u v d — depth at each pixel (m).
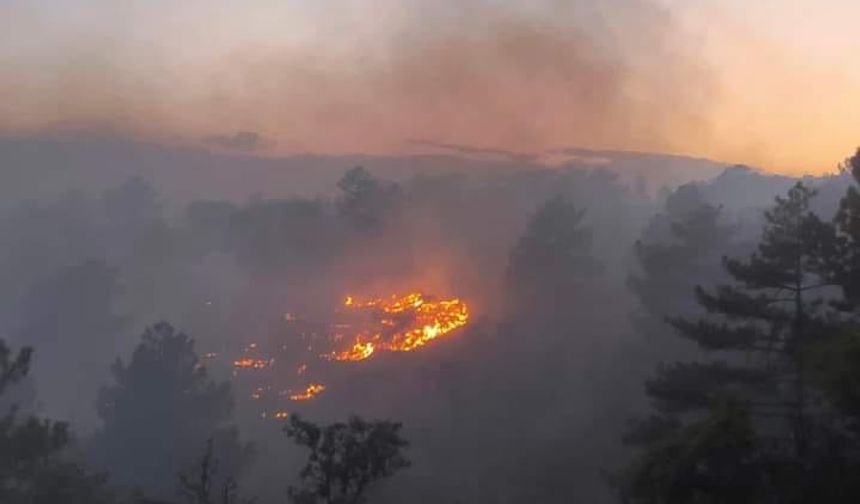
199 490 22.80
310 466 18.36
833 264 21.53
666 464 11.64
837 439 15.05
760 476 12.67
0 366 20.62
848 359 12.67
